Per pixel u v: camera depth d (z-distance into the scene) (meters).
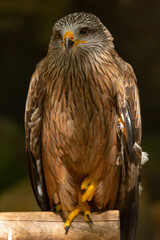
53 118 8.07
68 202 8.16
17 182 17.73
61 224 7.53
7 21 20.89
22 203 16.41
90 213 7.79
